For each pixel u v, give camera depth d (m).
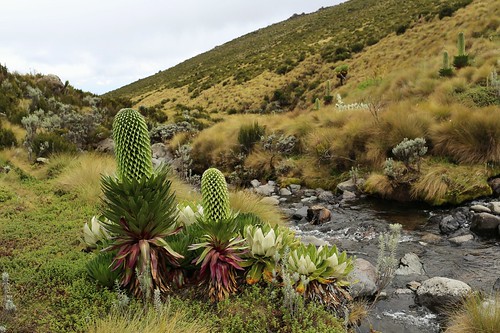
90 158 10.90
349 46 40.62
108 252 4.74
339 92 27.52
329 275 4.50
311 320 4.07
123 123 3.78
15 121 15.82
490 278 5.88
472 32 22.31
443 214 8.85
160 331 3.48
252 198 8.90
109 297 4.14
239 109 40.12
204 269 4.33
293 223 9.41
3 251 5.55
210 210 4.28
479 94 13.48
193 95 50.28
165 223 4.11
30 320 3.88
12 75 21.08
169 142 19.33
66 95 22.66
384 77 22.55
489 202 8.89
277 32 84.12
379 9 56.47
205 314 4.04
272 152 14.26
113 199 3.93
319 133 13.66
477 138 10.30
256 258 4.56
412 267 6.37
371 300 5.40
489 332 4.28
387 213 9.42
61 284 4.58
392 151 10.71
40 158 11.80
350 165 12.45
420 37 28.95
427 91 16.09
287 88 39.25
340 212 9.84
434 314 5.08
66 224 6.73
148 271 4.05
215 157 15.66
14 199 7.88
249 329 3.91
